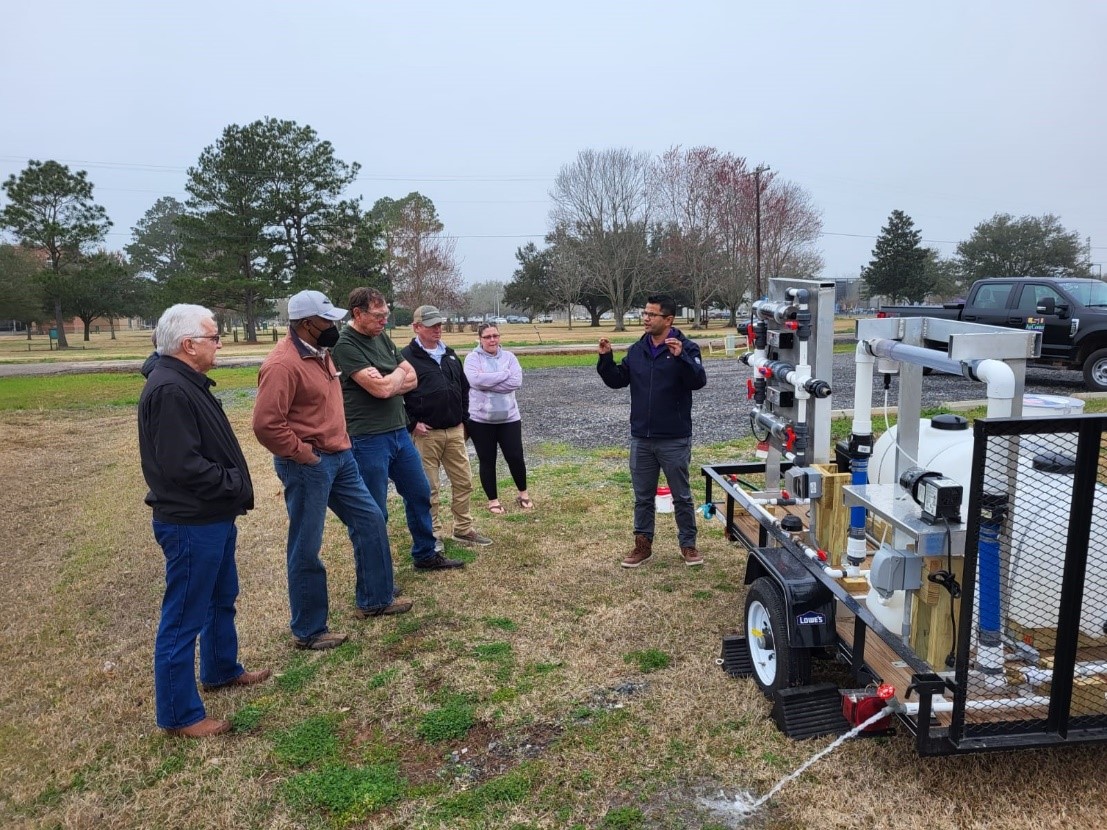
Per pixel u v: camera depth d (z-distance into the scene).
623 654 3.70
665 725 3.04
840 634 2.93
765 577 3.24
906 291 58.00
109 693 3.47
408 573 4.90
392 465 4.67
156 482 2.98
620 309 51.81
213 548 3.06
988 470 2.27
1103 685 2.32
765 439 4.06
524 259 67.12
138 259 85.38
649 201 51.56
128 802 2.69
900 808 2.47
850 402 10.69
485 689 3.41
